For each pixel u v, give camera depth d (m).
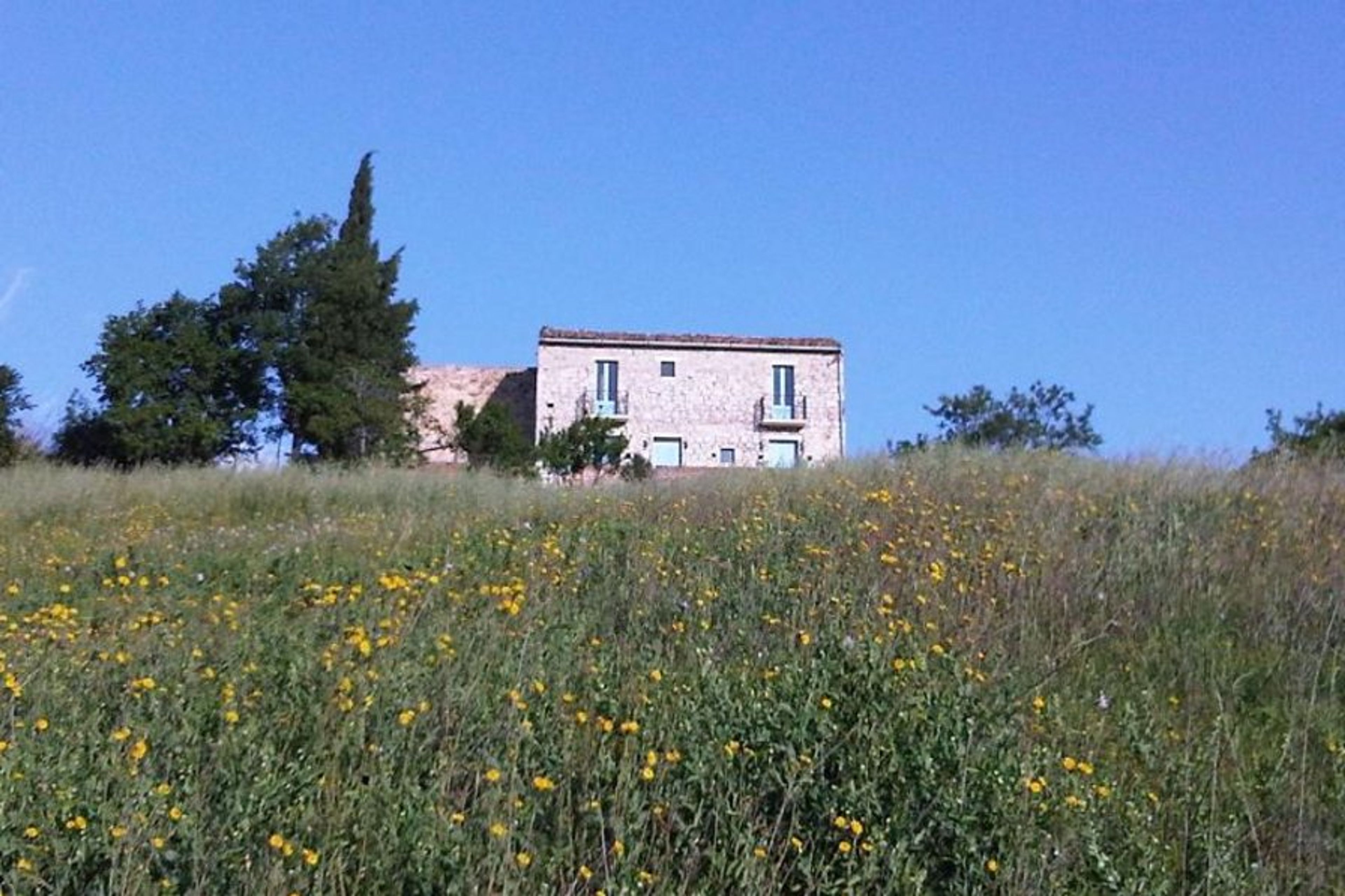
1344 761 5.86
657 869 4.71
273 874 4.34
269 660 6.27
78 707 5.67
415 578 8.58
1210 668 7.03
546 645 6.66
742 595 7.93
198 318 33.72
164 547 11.34
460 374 45.97
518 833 4.74
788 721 5.38
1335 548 9.14
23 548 12.07
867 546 9.16
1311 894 4.99
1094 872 4.91
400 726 5.34
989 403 34.66
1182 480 11.53
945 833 4.89
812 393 45.66
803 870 4.70
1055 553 8.84
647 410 44.88
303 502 16.84
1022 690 6.21
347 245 35.34
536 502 14.45
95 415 32.53
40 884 4.28
